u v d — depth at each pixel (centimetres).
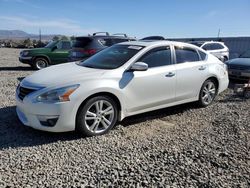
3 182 342
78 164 391
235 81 1088
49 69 561
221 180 354
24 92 484
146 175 363
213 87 700
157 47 585
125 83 518
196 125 564
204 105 686
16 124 538
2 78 1109
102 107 499
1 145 446
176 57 614
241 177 363
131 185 341
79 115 471
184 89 621
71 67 563
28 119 477
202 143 468
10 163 390
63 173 366
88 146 451
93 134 491
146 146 455
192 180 353
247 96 795
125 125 559
